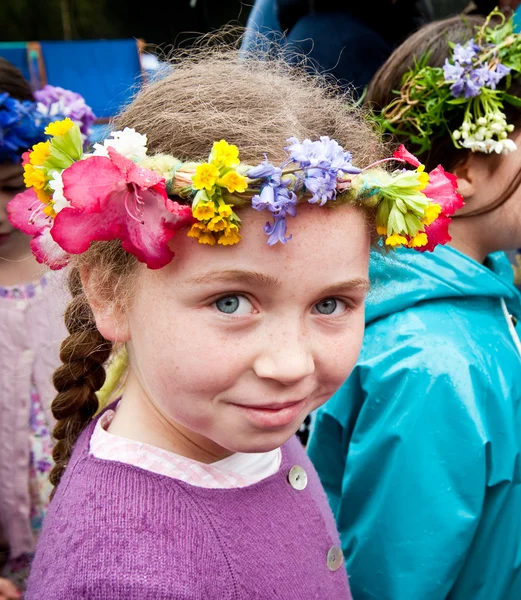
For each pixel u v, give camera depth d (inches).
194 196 31.3
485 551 51.9
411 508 49.4
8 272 72.2
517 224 56.5
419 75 56.7
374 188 33.2
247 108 35.5
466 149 56.4
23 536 70.8
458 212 57.4
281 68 43.6
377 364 52.6
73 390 44.0
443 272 55.1
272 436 33.9
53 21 237.8
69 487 36.4
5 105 70.1
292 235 31.2
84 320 43.2
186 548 34.1
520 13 72.8
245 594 34.9
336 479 59.5
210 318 31.8
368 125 44.3
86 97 136.9
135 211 30.5
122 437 37.6
